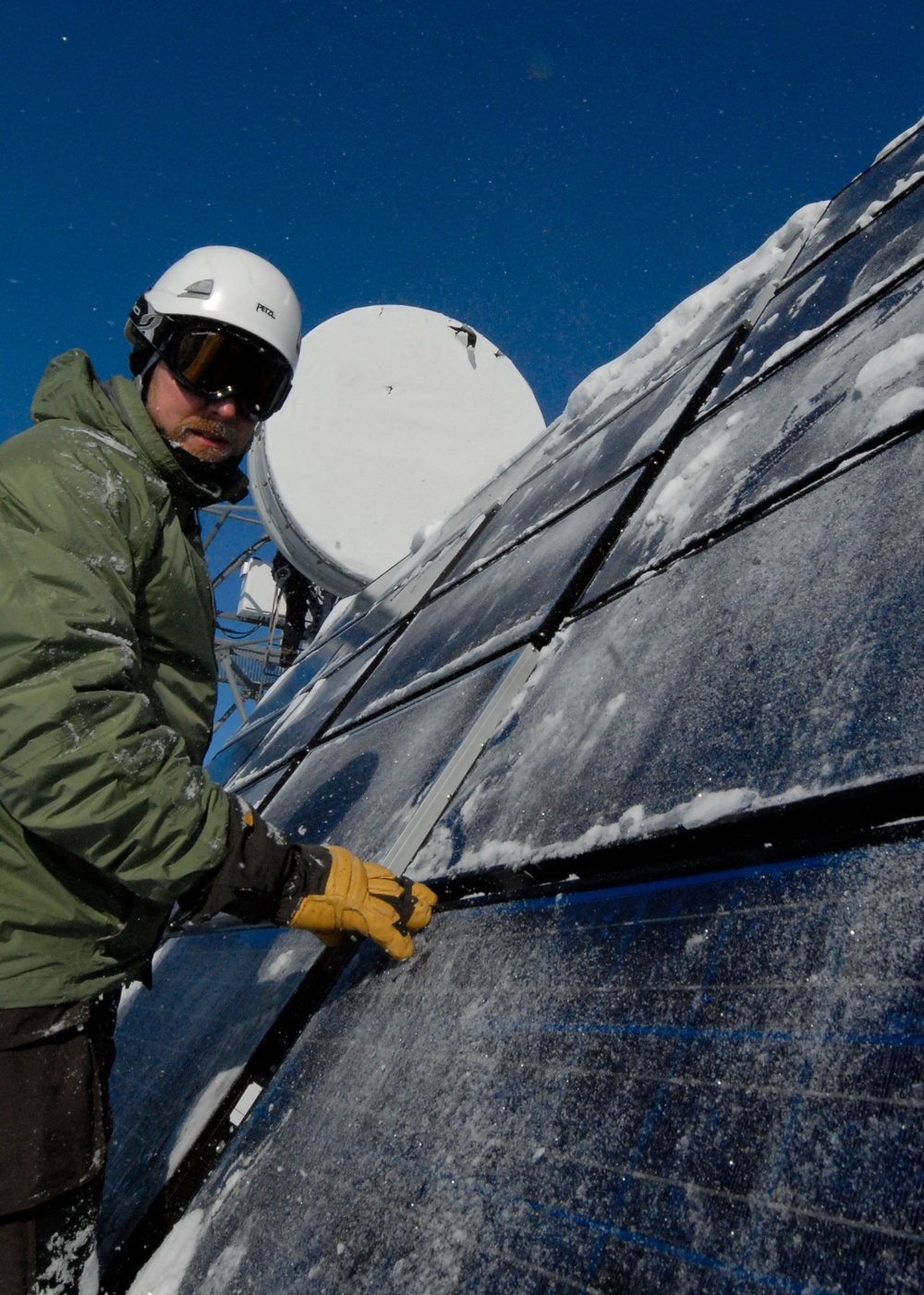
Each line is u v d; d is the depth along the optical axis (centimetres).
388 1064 152
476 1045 134
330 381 718
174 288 192
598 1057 111
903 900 91
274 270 202
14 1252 148
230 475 199
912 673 111
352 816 253
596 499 286
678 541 204
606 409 415
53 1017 157
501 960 145
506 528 392
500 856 163
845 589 136
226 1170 177
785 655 136
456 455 731
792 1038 91
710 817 120
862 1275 70
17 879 155
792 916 102
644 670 171
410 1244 114
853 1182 76
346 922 170
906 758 101
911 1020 81
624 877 133
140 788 148
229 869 160
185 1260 161
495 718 219
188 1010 267
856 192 328
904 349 173
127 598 157
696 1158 90
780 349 247
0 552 147
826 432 181
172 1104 220
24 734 141
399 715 294
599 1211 94
